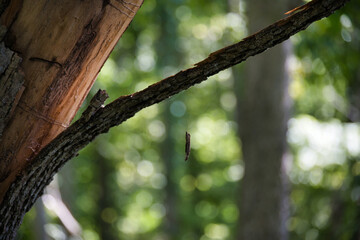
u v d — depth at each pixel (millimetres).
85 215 19672
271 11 7938
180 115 18766
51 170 2303
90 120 2201
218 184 21219
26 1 2166
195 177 21234
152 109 18484
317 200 11922
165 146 18656
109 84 14047
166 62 14922
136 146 20375
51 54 2193
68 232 7059
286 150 8688
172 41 14219
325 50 7922
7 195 2271
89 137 2246
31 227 7047
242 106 8797
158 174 21906
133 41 12875
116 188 20297
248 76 8609
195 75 2176
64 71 2219
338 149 11391
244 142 8703
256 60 8477
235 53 2160
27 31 2170
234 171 20688
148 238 21797
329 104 11938
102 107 2203
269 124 8516
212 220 21047
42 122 2254
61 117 2287
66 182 13625
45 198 6898
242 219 8734
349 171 10211
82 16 2188
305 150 12609
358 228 9289
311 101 12188
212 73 2197
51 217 7984
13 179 2266
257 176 8609
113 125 2242
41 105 2230
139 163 21594
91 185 20016
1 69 2127
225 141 21219
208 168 21219
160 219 21562
